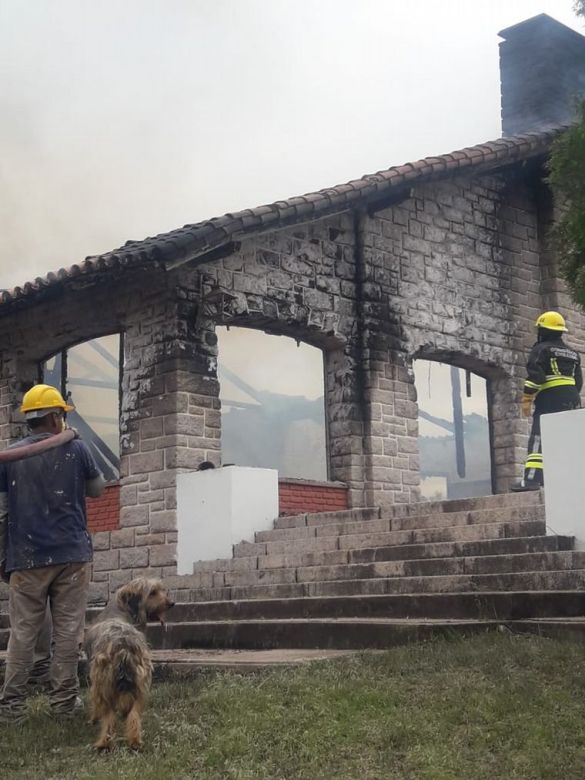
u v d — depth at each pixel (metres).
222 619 9.93
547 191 17.36
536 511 10.07
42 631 7.59
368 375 14.61
